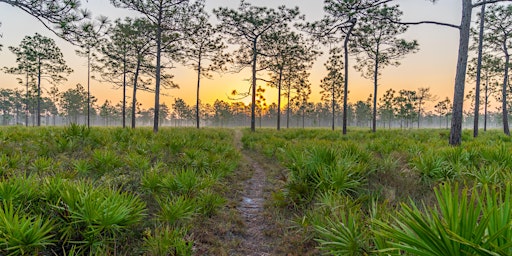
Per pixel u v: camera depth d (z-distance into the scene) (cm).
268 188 692
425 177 528
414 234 179
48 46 3111
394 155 725
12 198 319
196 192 500
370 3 1124
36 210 337
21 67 3114
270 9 2242
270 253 378
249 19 2236
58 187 355
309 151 689
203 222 441
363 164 559
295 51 2448
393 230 178
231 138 1839
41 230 266
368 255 265
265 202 575
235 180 752
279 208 518
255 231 450
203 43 2238
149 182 480
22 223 261
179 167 689
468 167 553
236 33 2375
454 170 528
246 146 1479
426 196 484
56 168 575
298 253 367
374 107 2352
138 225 388
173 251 328
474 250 149
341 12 1291
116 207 316
